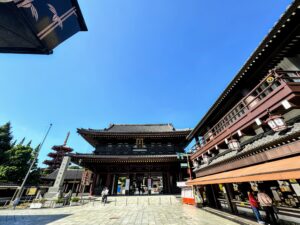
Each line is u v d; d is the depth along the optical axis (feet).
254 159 28.53
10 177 104.42
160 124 127.75
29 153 117.80
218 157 46.47
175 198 68.74
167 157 81.92
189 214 40.22
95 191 79.51
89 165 85.61
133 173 85.40
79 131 88.94
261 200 27.58
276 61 28.94
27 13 11.46
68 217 40.57
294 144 21.20
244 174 24.29
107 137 94.32
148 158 81.15
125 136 93.20
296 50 26.21
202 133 65.62
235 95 39.96
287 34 23.68
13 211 54.03
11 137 119.03
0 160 106.63
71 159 82.53
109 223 33.14
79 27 17.93
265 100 25.21
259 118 26.37
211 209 45.62
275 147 24.13
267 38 24.49
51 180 133.18
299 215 23.07
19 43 14.34
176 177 84.79
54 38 15.19
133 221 34.58
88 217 39.86
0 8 10.80
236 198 41.93
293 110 25.70
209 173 48.03
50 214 46.32
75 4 15.94
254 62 29.73
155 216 39.09
